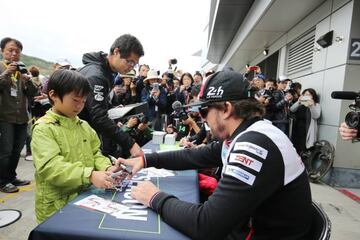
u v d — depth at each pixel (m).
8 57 2.96
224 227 0.81
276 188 0.85
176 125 3.27
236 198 0.81
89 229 0.84
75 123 1.39
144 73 4.41
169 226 0.89
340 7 4.12
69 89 1.24
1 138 2.92
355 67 3.85
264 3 5.36
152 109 4.31
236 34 9.82
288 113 4.57
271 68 8.95
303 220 0.92
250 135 0.90
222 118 1.02
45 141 1.21
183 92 4.72
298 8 5.14
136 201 1.06
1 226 2.29
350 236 2.47
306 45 5.67
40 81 4.45
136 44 1.83
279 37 7.67
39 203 1.24
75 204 1.02
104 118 1.78
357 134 1.64
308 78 5.28
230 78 1.01
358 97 1.78
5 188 3.02
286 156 0.86
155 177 1.39
